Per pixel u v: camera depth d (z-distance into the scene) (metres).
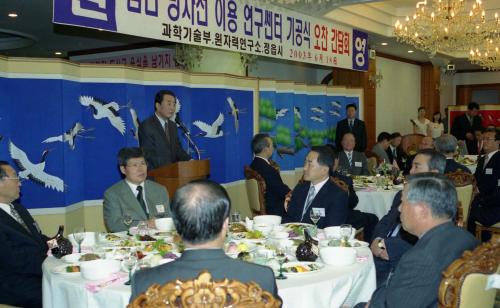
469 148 11.56
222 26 6.48
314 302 2.20
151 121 4.89
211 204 1.58
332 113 9.21
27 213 3.25
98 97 5.62
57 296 2.32
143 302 1.44
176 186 4.51
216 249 1.62
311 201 3.69
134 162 3.71
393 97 13.04
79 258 2.60
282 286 2.17
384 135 8.55
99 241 3.01
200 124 6.58
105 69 5.64
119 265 2.38
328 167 3.66
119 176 5.77
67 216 5.28
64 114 5.24
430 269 1.93
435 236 2.01
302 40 8.04
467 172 4.85
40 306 2.88
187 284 1.39
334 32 8.80
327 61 8.66
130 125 5.85
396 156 8.98
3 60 4.88
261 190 5.00
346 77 10.71
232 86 6.97
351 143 6.85
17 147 5.00
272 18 7.39
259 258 2.48
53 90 5.16
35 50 11.34
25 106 5.04
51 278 2.36
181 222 1.59
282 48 7.61
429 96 14.30
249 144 7.38
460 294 1.71
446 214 2.05
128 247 2.85
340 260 2.46
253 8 7.00
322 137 8.96
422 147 7.23
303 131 8.55
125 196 3.71
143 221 3.35
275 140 7.88
